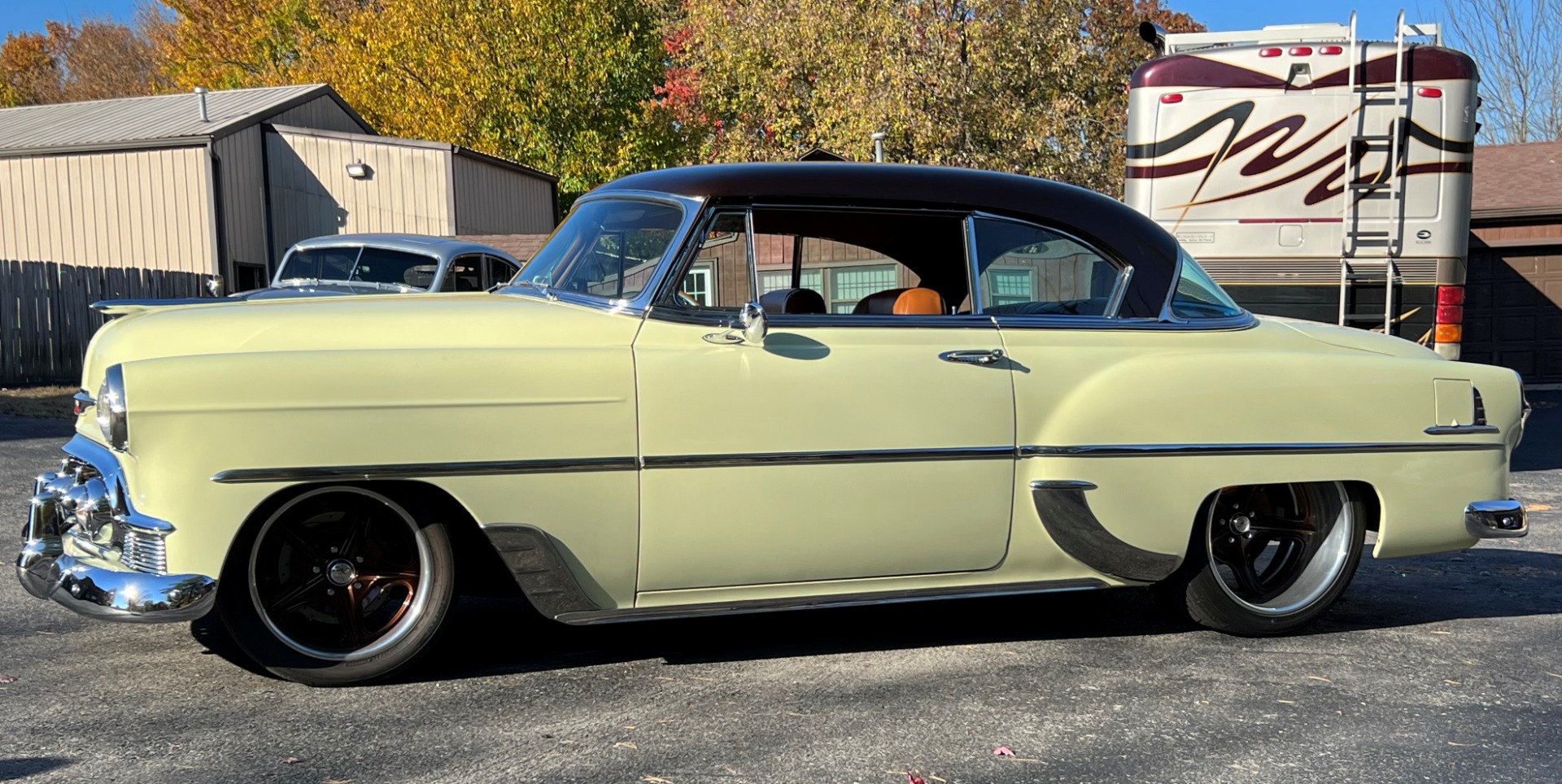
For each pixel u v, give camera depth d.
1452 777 3.07
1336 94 8.20
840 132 26.77
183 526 3.37
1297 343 4.50
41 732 3.27
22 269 15.63
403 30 32.09
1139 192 8.59
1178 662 4.10
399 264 10.41
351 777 2.98
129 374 3.35
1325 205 8.27
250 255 20.84
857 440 3.88
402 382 3.51
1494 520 4.49
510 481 3.60
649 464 3.70
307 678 3.63
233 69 40.97
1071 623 4.64
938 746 3.25
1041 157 25.70
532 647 4.20
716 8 32.75
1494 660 4.16
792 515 3.84
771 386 3.81
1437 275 8.16
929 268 4.26
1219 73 8.38
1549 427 12.54
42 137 20.84
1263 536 4.56
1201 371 4.22
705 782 2.98
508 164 22.98
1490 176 19.23
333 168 21.16
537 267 4.35
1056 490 4.07
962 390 3.98
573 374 3.65
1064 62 25.30
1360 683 3.88
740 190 3.96
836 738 3.30
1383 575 5.68
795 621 4.63
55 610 4.58
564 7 31.77
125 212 20.20
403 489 3.61
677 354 3.77
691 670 3.93
